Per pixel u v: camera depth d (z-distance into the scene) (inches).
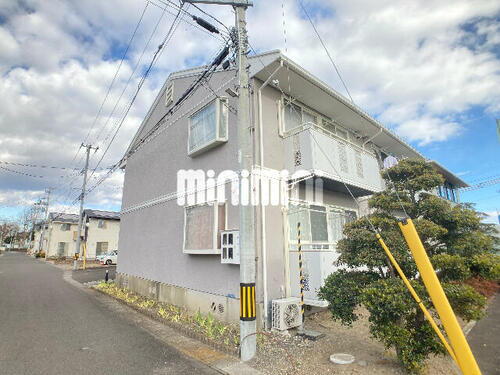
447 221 180.4
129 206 505.7
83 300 394.0
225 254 264.1
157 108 463.8
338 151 303.9
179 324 263.6
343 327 241.6
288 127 315.9
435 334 146.1
